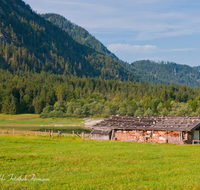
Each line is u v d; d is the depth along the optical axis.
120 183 15.55
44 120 148.12
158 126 40.62
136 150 26.83
